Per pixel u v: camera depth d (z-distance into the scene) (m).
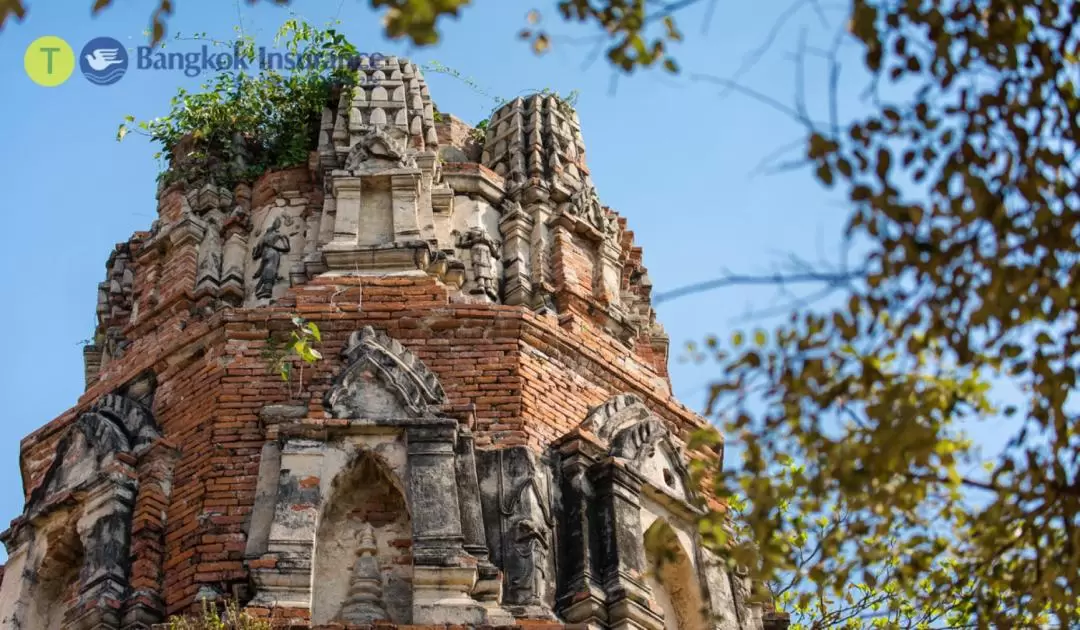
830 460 10.70
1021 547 11.30
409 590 15.27
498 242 19.55
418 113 20.34
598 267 19.78
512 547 15.57
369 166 19.22
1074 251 10.43
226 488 16.06
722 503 17.86
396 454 15.95
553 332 17.77
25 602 16.31
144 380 17.83
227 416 16.67
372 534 15.64
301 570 14.94
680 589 17.02
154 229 20.31
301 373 17.00
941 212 10.31
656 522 16.91
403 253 18.23
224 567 15.43
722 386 10.96
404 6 9.65
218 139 20.97
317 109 20.94
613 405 17.56
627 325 19.47
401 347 17.05
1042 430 10.66
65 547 16.56
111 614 15.26
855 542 11.61
